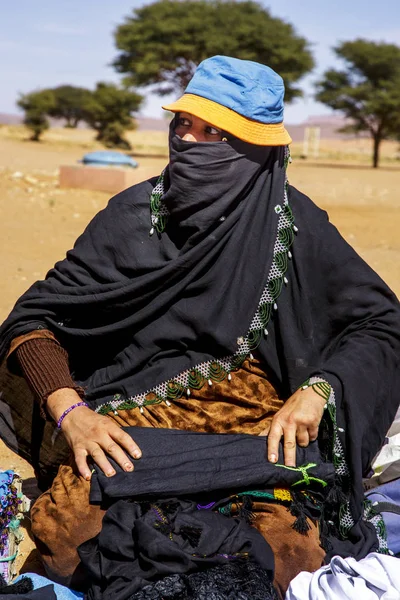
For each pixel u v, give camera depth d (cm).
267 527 254
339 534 270
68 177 1470
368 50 5191
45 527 260
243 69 271
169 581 224
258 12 4991
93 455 255
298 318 282
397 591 225
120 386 285
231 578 226
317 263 282
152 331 281
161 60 4844
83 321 295
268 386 286
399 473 305
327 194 1936
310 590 233
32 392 282
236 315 276
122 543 239
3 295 689
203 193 270
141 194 289
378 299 285
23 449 310
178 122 282
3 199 1268
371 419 271
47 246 944
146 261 280
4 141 5081
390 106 4894
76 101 7756
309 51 4956
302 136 11212
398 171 3828
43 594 241
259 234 278
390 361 280
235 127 266
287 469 256
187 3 4950
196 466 254
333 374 268
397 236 1181
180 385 280
